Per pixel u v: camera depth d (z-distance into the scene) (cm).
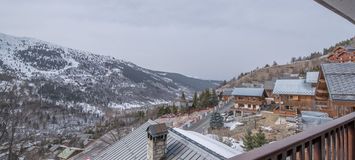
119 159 1109
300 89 2802
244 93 3562
